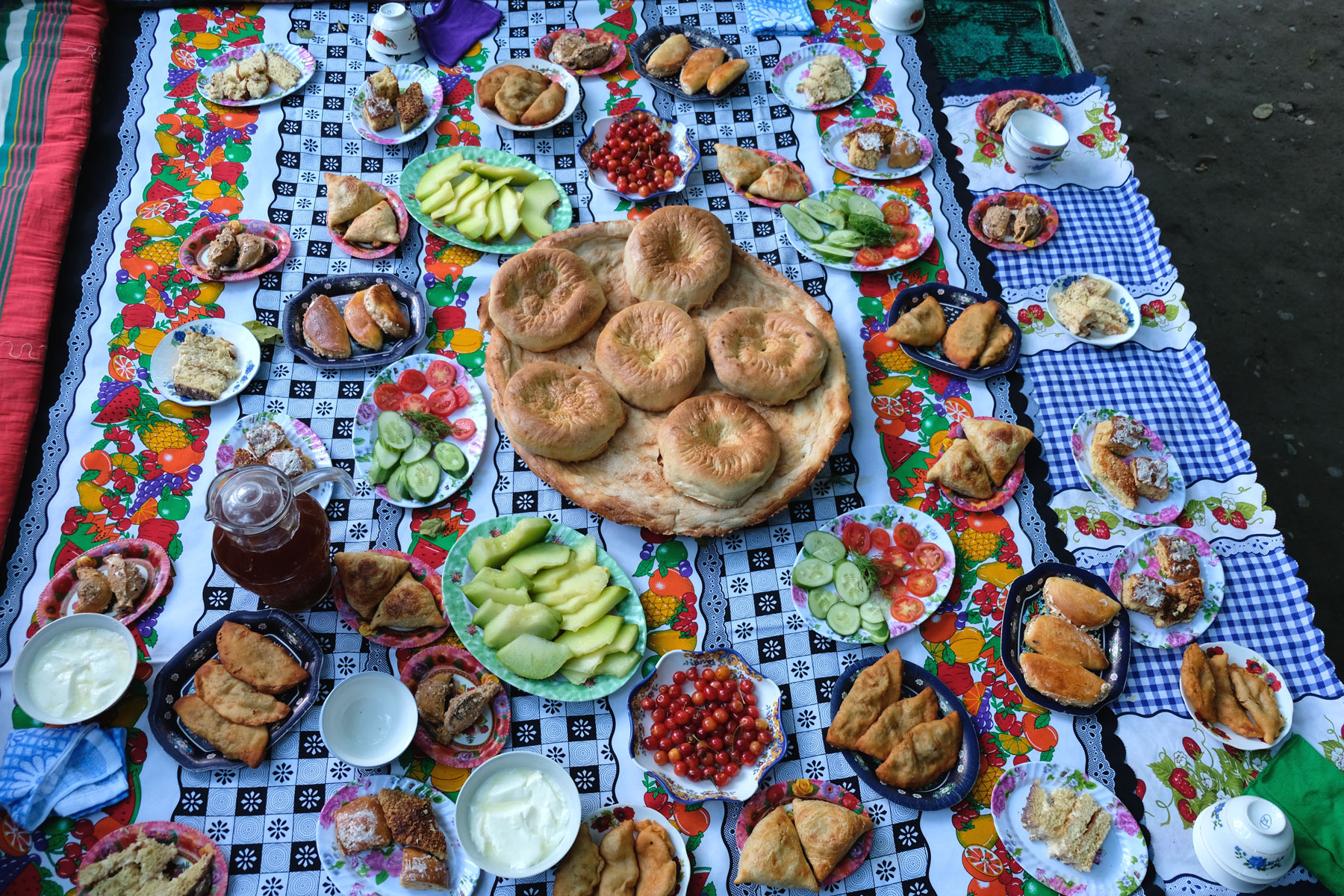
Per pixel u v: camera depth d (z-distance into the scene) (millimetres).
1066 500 1477
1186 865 1267
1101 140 1774
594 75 1796
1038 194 1728
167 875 1200
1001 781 1281
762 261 1616
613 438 1440
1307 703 1367
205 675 1279
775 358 1449
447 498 1428
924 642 1380
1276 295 2340
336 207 1601
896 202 1694
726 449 1387
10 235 1527
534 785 1228
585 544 1390
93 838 1214
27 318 1482
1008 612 1385
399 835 1203
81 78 1671
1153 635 1392
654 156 1702
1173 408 1559
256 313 1547
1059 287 1640
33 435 1434
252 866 1210
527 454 1407
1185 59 2652
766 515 1403
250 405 1476
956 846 1268
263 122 1697
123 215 1594
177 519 1395
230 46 1761
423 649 1321
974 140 1768
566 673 1308
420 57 1801
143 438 1439
